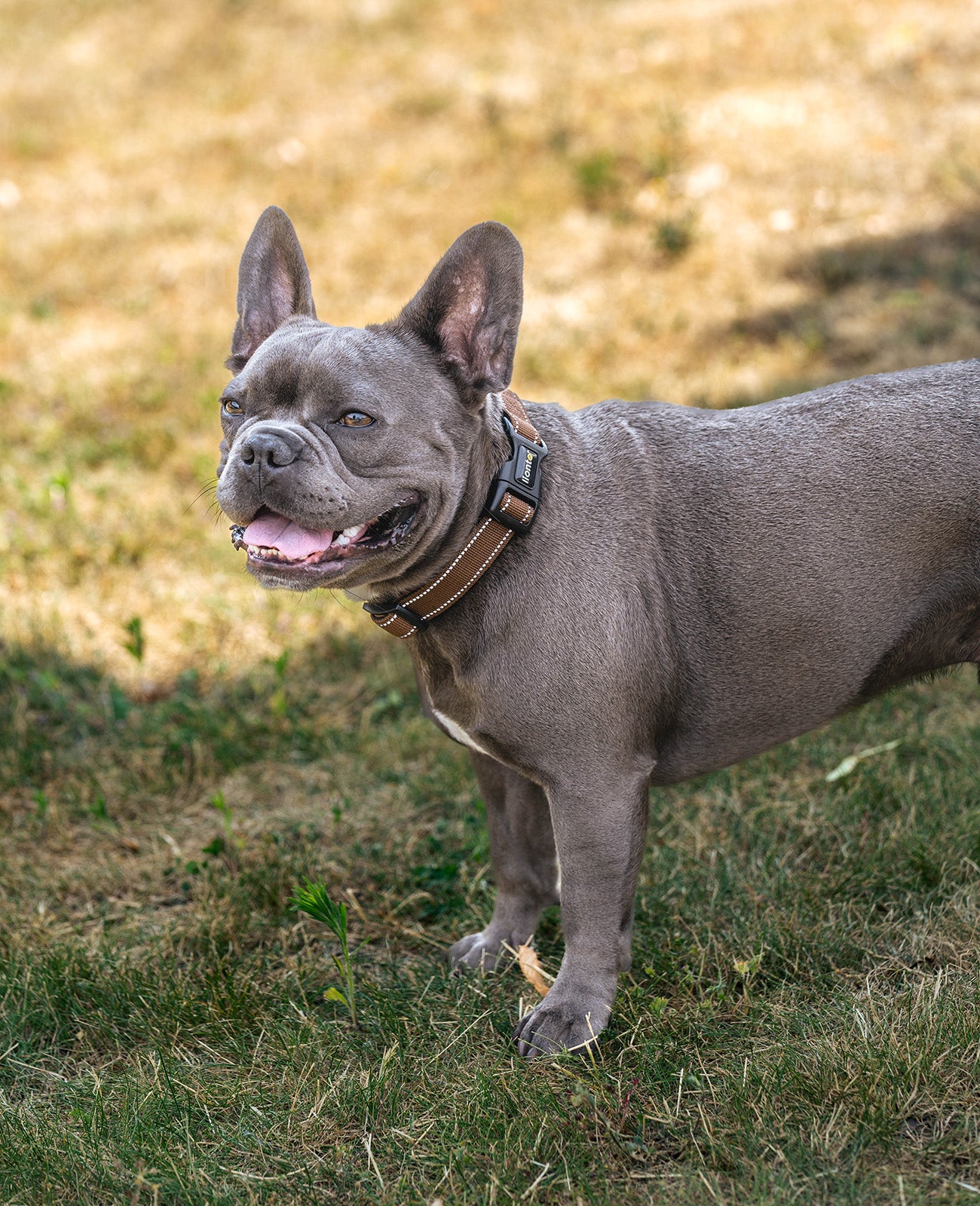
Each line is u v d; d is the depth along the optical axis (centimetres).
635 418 303
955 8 1003
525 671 278
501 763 305
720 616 288
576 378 680
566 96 1001
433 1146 264
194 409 694
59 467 649
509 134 962
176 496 621
